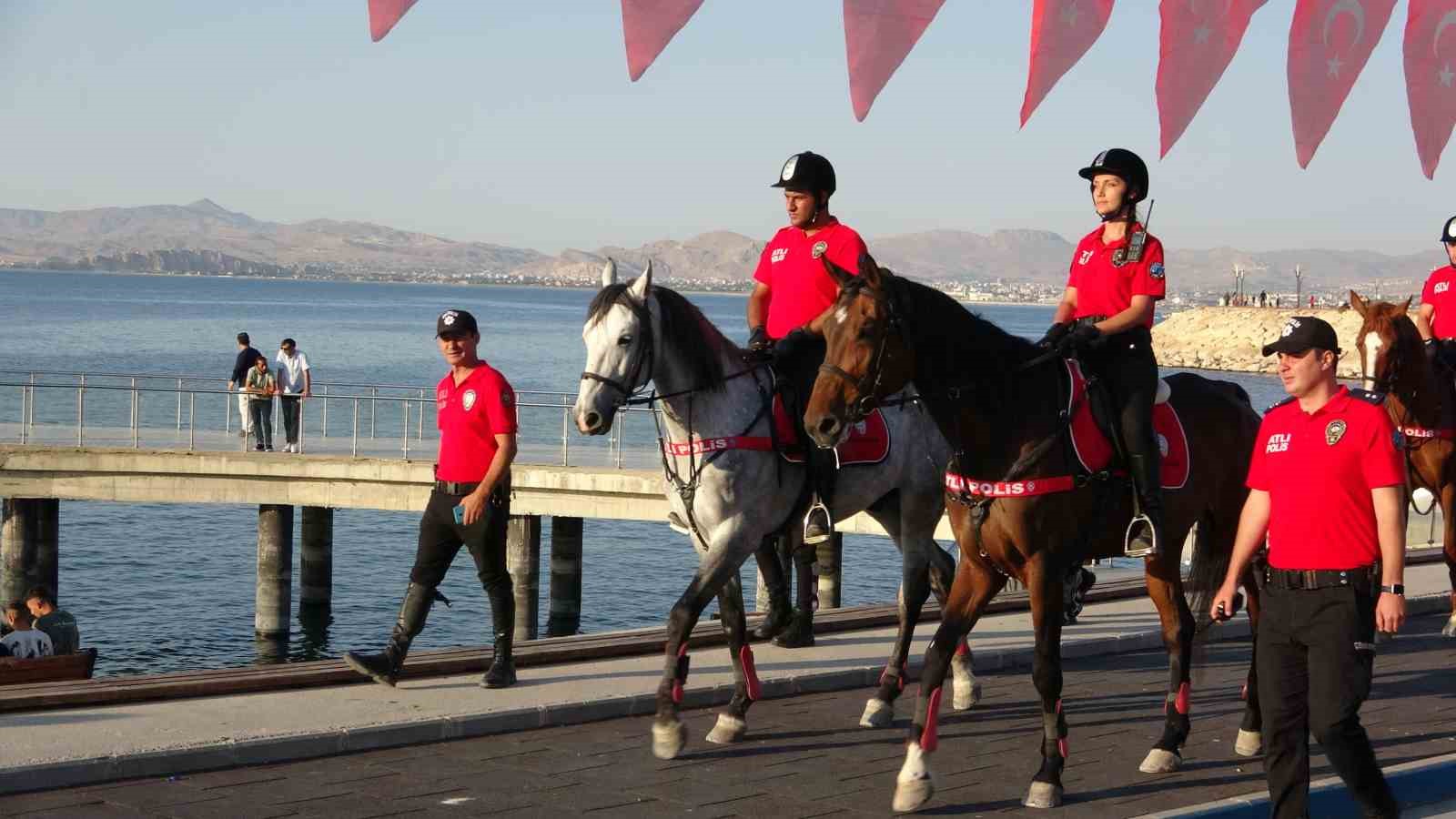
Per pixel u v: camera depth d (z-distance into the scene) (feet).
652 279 24.34
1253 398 239.71
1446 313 37.22
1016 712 28.02
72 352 276.00
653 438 111.45
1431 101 30.66
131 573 91.30
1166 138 24.07
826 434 20.61
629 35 17.40
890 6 18.70
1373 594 18.62
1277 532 19.06
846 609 37.14
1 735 23.09
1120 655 34.40
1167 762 23.50
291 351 82.17
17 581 76.23
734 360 25.29
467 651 30.71
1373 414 18.47
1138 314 22.93
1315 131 27.73
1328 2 27.22
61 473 76.28
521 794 21.65
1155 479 22.66
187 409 156.35
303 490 75.00
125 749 22.27
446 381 28.50
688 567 98.12
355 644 74.02
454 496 27.84
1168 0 23.99
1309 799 21.47
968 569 22.33
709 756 24.27
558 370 256.52
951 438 21.83
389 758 23.58
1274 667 19.24
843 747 24.98
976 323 21.71
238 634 75.61
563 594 77.61
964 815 21.08
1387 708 28.73
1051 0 21.77
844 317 20.86
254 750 22.93
